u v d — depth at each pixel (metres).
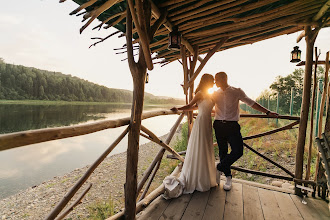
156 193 2.20
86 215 4.39
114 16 1.95
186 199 2.17
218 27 2.31
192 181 2.32
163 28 2.35
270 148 5.55
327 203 2.15
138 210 1.90
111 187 5.94
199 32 2.45
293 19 2.10
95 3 1.65
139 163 7.94
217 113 2.31
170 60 3.64
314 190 2.28
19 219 4.69
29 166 9.18
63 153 11.82
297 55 2.73
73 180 7.00
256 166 4.66
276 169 4.36
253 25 2.29
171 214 1.89
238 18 2.06
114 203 4.85
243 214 1.91
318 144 2.11
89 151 12.39
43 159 10.43
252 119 11.01
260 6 1.86
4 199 5.79
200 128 2.28
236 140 2.19
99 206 4.61
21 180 7.43
